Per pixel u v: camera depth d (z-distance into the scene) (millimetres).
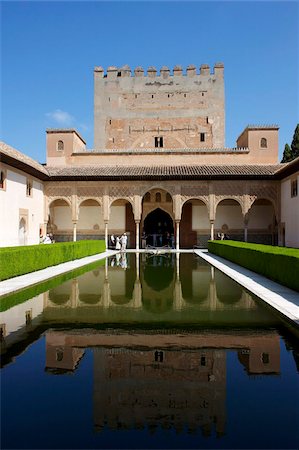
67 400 3311
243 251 13062
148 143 29719
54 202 24984
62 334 5195
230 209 24766
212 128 29547
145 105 29875
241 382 3680
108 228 25109
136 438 2725
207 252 21078
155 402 3271
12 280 9844
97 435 2760
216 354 4430
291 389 3529
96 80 30219
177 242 22547
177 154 25453
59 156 25641
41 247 12500
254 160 25016
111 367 4035
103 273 12047
